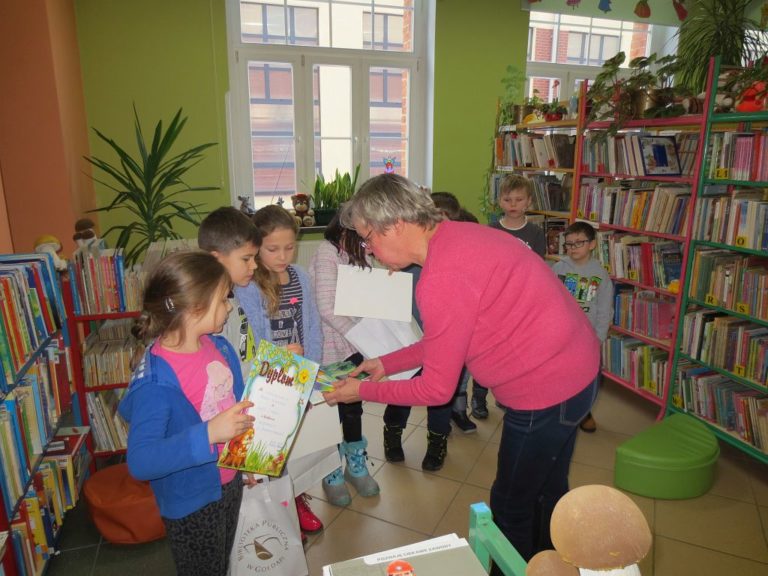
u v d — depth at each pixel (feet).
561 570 2.33
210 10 12.66
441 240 4.14
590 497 2.12
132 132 12.58
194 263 3.80
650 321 10.12
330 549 6.56
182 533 4.01
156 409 3.59
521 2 15.35
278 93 14.52
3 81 9.43
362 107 15.24
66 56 10.66
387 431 8.43
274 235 5.57
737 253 8.95
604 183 11.31
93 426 7.62
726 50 13.17
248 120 14.35
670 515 7.30
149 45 12.35
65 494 6.63
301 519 6.79
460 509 7.34
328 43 14.65
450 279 3.98
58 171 9.95
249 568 5.18
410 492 7.71
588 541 2.01
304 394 4.20
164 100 12.68
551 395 4.31
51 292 6.48
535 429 4.42
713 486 7.97
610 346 11.09
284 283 6.15
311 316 6.37
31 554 5.71
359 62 14.92
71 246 10.22
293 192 15.21
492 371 4.40
